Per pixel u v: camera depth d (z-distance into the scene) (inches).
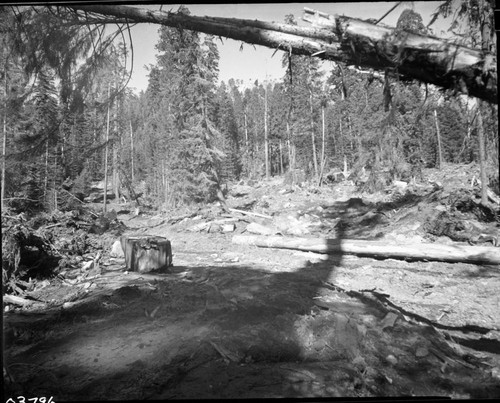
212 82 741.9
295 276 283.9
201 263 354.9
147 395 103.0
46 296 229.8
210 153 796.6
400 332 152.9
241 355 127.8
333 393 103.7
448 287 265.9
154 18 113.7
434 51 82.7
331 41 95.6
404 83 99.6
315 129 1381.6
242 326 149.8
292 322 151.9
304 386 106.6
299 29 98.2
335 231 508.4
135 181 1605.6
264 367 119.3
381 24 89.2
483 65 79.7
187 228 603.5
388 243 369.7
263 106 2015.3
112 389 106.9
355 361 127.0
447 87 89.0
